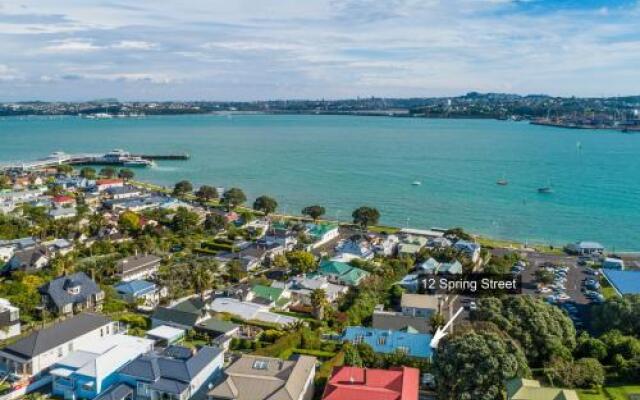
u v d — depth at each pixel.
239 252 183.88
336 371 86.94
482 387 82.81
